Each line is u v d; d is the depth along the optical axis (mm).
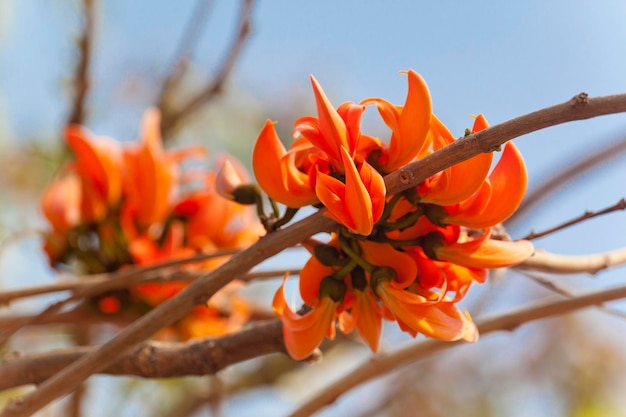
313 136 736
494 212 752
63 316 1085
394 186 722
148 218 1106
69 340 1351
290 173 749
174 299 758
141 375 875
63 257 1121
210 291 754
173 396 1433
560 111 673
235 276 753
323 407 952
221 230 1116
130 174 1115
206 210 1112
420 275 773
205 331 1068
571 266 889
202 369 873
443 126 749
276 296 788
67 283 982
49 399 779
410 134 739
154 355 874
